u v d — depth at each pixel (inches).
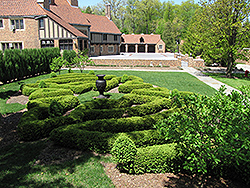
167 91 456.1
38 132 263.1
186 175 205.6
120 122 274.8
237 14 701.9
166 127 185.3
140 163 201.3
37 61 752.3
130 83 532.4
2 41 1070.4
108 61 1055.6
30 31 1053.2
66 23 1167.0
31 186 179.2
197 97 184.2
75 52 988.6
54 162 214.4
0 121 309.1
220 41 713.0
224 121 178.4
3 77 597.0
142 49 2290.8
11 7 1061.8
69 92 439.8
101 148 231.8
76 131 242.8
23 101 434.0
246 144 169.3
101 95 447.2
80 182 187.3
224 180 199.9
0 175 192.2
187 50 1341.0
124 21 2982.3
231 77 768.9
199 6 779.4
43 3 1078.4
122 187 184.7
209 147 177.8
